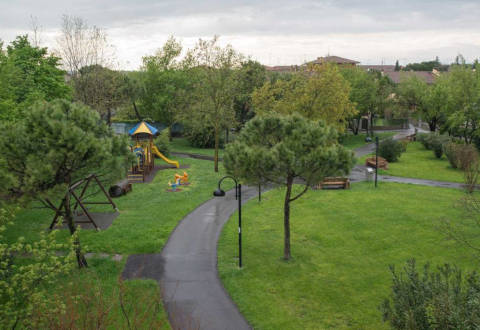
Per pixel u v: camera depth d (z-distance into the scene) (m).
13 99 25.19
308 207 25.34
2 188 13.42
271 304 13.60
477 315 7.48
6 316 9.45
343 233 20.52
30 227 20.89
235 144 15.73
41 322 9.27
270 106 40.03
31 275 9.38
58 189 14.14
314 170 15.11
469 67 49.16
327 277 15.61
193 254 17.97
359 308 13.30
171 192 29.56
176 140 64.00
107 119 58.41
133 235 19.94
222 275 15.79
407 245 18.84
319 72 39.12
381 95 63.94
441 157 45.69
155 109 58.78
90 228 20.97
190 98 50.53
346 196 28.09
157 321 12.40
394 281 9.80
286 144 15.34
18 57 29.52
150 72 58.44
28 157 13.77
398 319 8.97
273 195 28.41
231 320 12.68
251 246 18.89
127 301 13.50
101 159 15.04
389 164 41.91
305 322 12.54
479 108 46.41
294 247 18.77
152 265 16.73
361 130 78.12
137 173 36.22
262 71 58.34
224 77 35.75
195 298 14.03
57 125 13.84
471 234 19.92
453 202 26.08
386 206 25.42
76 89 43.06
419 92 59.34
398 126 82.69
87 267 16.19
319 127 15.48
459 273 9.25
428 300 8.60
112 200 26.89
